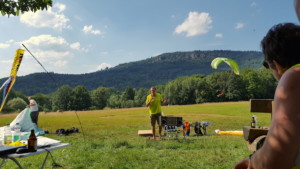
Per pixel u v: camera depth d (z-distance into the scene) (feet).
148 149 29.09
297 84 3.81
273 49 4.39
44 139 14.70
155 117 38.58
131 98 570.87
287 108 3.78
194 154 25.59
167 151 27.68
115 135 47.01
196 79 419.95
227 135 45.11
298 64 4.11
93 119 102.58
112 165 21.94
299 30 4.31
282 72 4.49
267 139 3.94
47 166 22.56
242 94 351.46
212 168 20.51
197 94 394.11
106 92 531.91
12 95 366.84
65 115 140.77
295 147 3.67
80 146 32.17
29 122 22.53
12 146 12.40
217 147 29.50
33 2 19.90
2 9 19.60
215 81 373.20
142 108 216.54
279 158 3.74
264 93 349.00
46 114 155.53
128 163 22.63
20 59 14.08
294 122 3.67
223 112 127.24
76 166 22.08
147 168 21.03
